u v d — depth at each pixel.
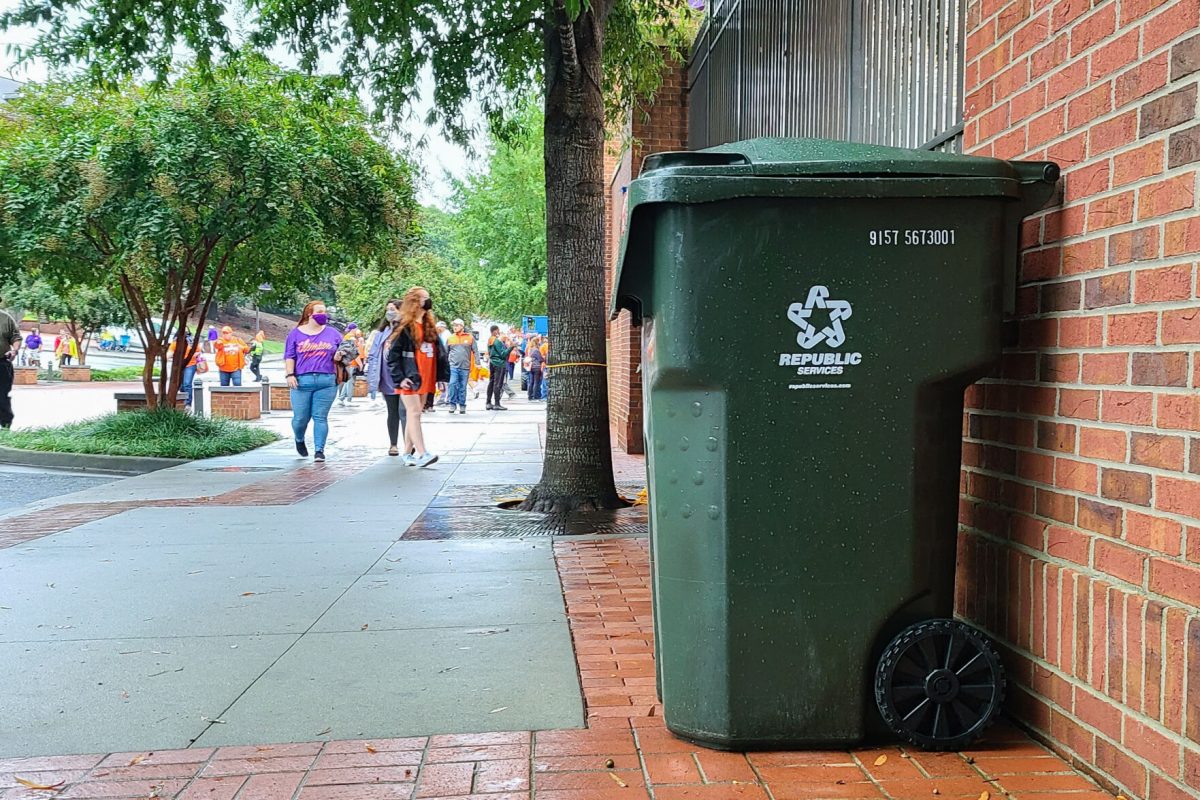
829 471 2.79
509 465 10.54
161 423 12.30
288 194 10.84
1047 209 2.93
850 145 2.99
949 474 2.88
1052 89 2.93
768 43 7.87
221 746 2.96
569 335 7.36
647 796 2.61
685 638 2.88
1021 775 2.70
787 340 2.76
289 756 2.88
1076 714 2.71
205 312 12.91
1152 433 2.42
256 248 11.98
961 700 2.86
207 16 7.55
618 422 13.16
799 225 2.74
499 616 4.41
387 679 3.55
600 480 7.43
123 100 10.96
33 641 4.04
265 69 10.73
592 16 7.10
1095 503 2.66
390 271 13.35
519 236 33.31
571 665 3.70
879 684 2.82
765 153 2.85
